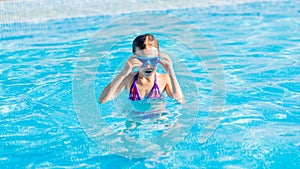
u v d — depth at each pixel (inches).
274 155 126.3
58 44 267.7
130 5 377.4
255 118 151.9
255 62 220.1
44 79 197.5
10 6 352.5
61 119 153.0
